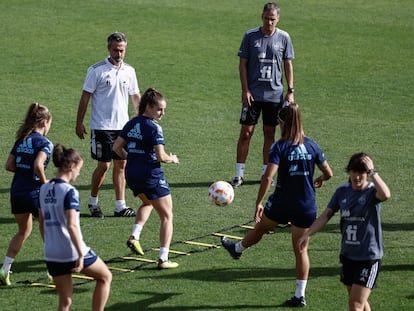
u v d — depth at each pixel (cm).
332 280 4312
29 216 4222
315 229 3694
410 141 6888
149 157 4397
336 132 7112
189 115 7569
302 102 8006
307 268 3981
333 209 3678
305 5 11938
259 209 4034
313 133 7075
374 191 3588
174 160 4422
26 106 7750
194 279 4312
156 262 4534
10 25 10625
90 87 5253
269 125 6003
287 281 4300
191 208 5431
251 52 5944
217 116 7556
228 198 4581
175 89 8369
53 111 7631
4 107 7694
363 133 7094
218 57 9544
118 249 4731
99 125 5219
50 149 4188
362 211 3581
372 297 4091
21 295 4119
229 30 10638
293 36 10456
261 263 4531
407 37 10488
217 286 4222
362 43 10200
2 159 6391
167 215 4447
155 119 4450
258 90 5938
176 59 9444
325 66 9269
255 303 4028
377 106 7906
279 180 3978
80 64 9150
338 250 4712
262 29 5944
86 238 4894
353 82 8675
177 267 4462
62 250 3531
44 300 4062
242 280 4303
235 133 7100
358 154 3603
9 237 4900
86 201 5578
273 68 5928
